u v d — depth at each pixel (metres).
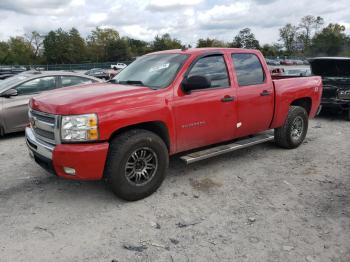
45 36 103.62
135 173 4.48
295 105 6.90
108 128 4.15
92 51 105.69
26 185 5.07
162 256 3.44
